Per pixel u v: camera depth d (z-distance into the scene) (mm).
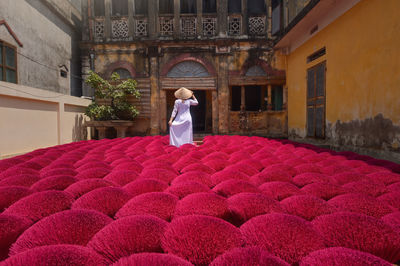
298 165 2301
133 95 10070
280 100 10492
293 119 8984
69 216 984
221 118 10320
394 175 1891
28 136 6355
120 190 1402
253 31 10422
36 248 735
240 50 10273
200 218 934
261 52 10219
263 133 10305
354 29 5094
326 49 6312
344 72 5492
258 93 11719
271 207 1208
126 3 10625
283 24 9148
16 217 1076
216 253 820
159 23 10484
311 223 1009
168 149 3660
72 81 11102
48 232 911
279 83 10102
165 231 902
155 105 10258
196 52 10273
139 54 10320
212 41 10109
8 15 7191
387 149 4176
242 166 2215
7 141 5680
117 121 9016
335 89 5887
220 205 1211
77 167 2484
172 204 1236
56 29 9828
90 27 10414
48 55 9227
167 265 681
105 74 10375
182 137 5227
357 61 5008
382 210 1249
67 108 8297
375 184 1657
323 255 754
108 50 10352
